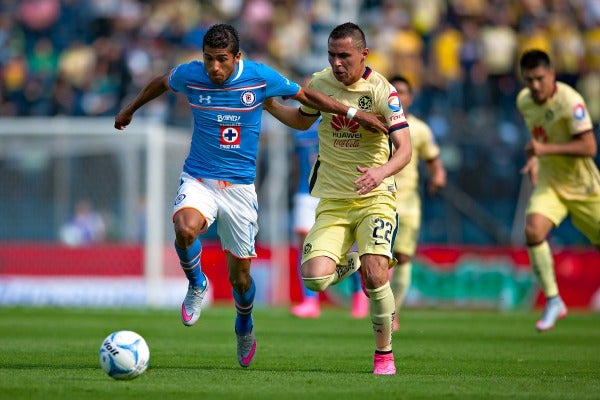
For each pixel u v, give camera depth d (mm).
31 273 65875
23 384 22312
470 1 82312
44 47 85188
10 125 67875
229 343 35688
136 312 54938
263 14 82812
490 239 67688
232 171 25969
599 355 32594
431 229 68562
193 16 84312
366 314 51219
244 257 26297
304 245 26500
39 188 67688
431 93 76250
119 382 22953
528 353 33156
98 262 65062
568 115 37781
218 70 24984
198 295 26141
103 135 66875
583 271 64312
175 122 73312
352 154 26609
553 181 39438
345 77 25984
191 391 21609
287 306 62625
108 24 85688
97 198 67375
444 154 67750
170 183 67562
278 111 27375
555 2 84375
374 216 25969
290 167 66188
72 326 43719
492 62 78250
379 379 24453
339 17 82812
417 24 81062
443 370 27266
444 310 61375
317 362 29188
